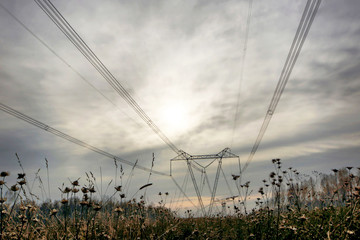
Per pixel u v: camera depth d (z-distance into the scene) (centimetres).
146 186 518
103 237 453
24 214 423
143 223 582
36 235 432
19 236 393
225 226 850
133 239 491
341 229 476
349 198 598
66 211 441
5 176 427
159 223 759
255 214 776
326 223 543
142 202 645
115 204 509
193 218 1010
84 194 444
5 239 380
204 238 588
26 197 452
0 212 390
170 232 657
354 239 425
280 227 555
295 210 713
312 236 471
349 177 610
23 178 444
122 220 569
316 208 688
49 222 482
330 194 698
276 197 697
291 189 790
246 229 666
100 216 528
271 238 531
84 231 450
